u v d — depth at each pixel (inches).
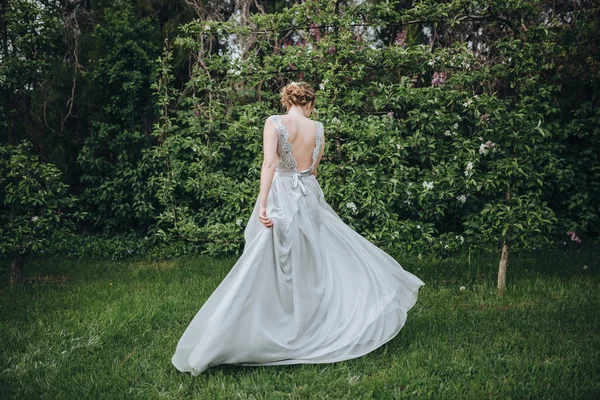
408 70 219.6
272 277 127.1
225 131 250.2
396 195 210.4
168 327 158.4
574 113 260.2
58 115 301.7
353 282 138.5
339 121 208.1
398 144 205.2
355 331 131.7
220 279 211.6
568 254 246.4
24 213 248.5
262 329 123.9
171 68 275.6
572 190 263.9
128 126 295.9
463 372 123.2
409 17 205.9
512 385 115.3
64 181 295.7
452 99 203.0
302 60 215.6
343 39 207.8
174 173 256.8
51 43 219.3
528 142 199.6
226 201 259.9
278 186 133.9
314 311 132.0
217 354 119.7
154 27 296.7
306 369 124.6
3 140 297.0
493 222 197.0
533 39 197.2
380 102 210.5
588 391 111.7
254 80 228.7
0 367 129.0
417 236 223.1
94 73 284.7
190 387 118.3
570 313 161.6
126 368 127.6
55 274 232.8
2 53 217.0
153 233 287.4
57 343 144.6
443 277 210.7
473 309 170.6
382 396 112.4
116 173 288.4
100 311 171.9
